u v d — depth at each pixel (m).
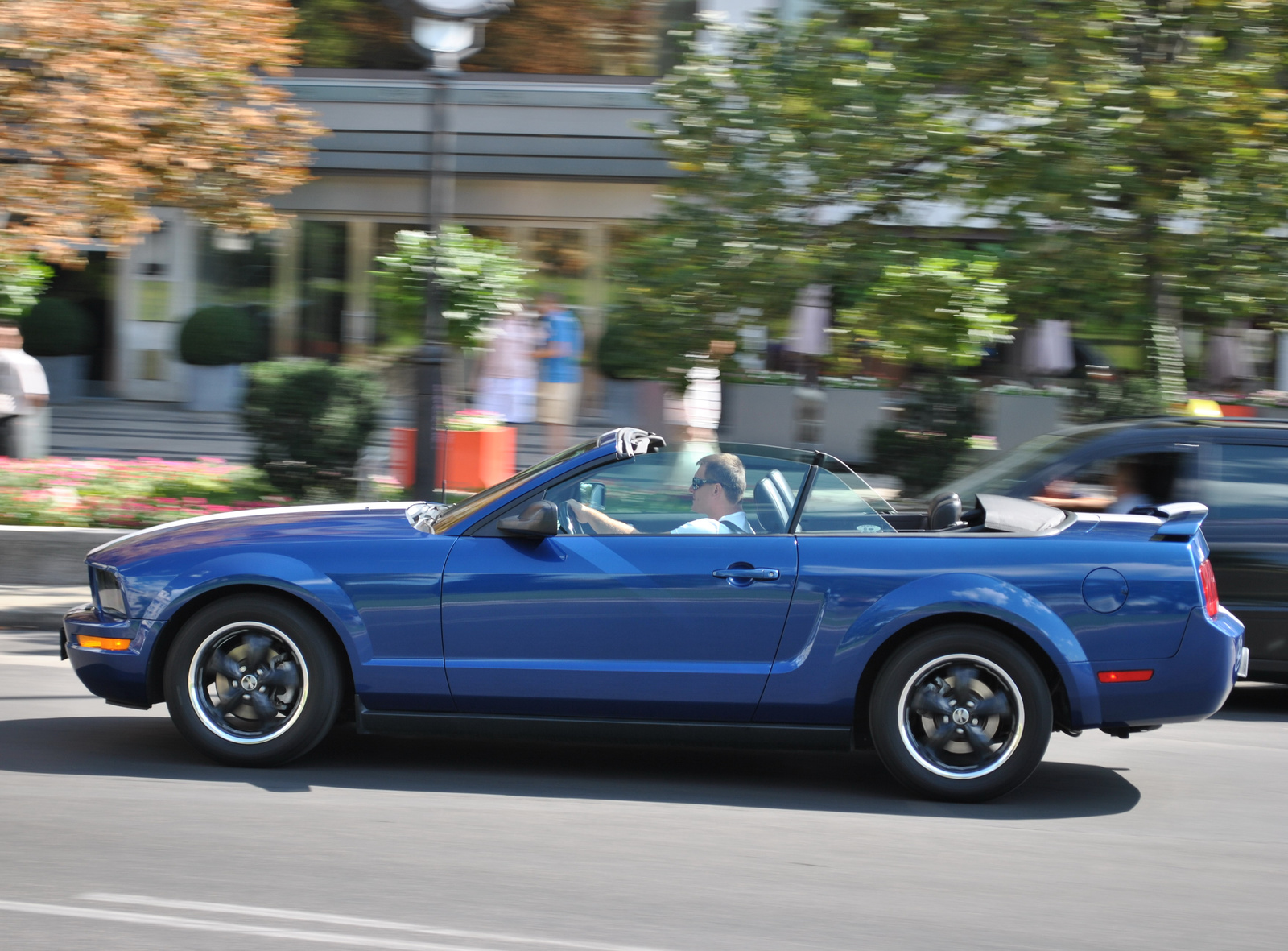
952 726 7.34
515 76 24.09
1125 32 13.65
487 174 24.05
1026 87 13.52
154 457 20.72
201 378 25.67
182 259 27.03
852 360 13.99
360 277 25.78
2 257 14.24
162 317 27.27
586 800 7.36
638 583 7.40
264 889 5.80
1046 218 13.79
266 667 7.62
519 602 7.44
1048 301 13.66
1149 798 7.78
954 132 13.57
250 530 7.82
